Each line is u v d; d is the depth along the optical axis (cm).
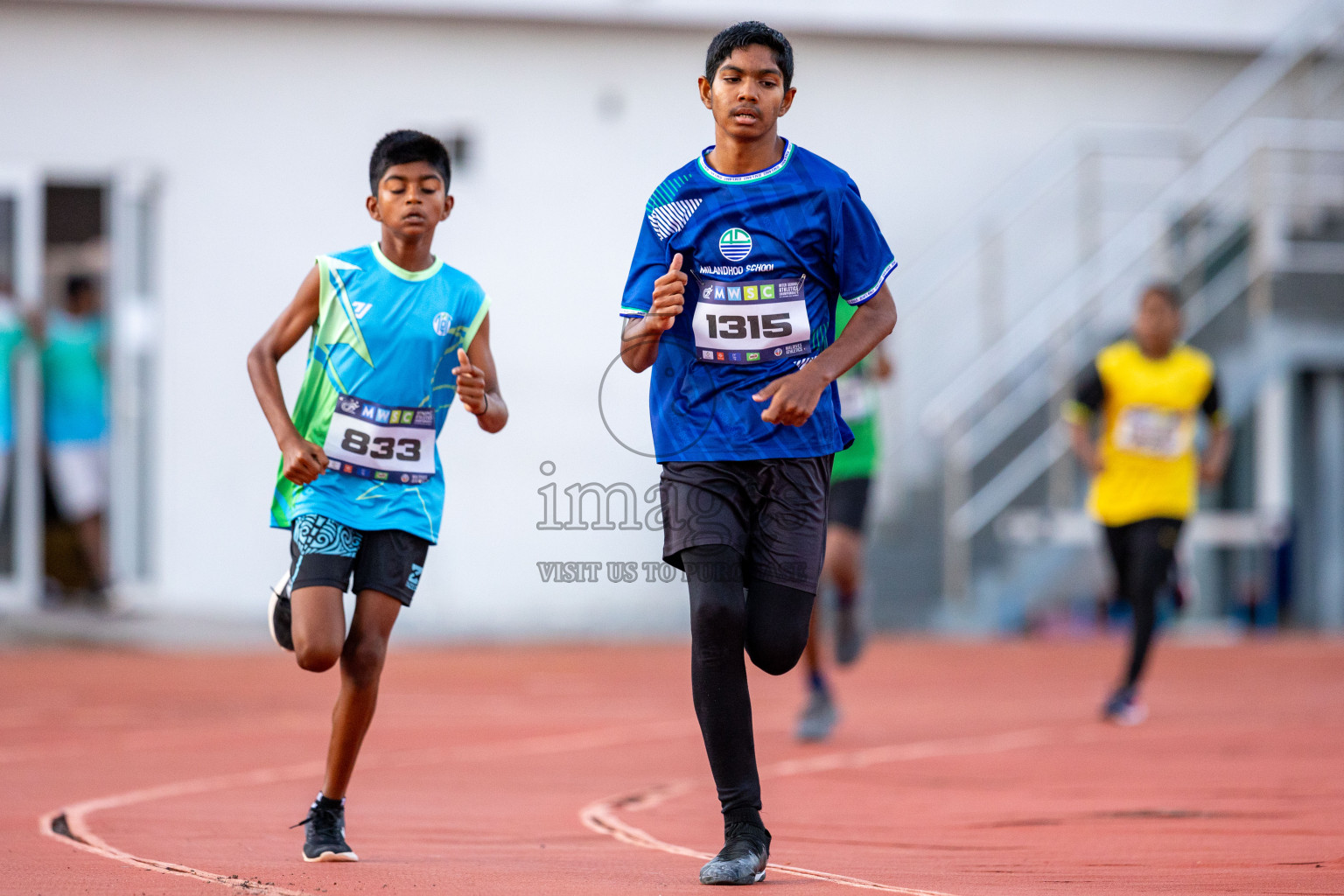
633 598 4691
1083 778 2147
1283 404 5000
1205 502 5097
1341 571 5012
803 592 1372
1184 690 3453
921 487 4769
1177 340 4516
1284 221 4662
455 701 3250
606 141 4962
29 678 3516
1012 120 5234
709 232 1370
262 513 4778
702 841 1645
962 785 2102
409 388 1495
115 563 4678
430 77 4872
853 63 5147
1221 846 1578
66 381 4750
